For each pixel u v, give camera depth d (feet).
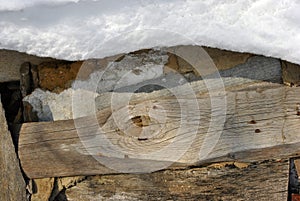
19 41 5.99
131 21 5.83
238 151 6.77
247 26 5.96
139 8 5.77
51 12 5.76
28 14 5.76
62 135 6.79
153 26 5.88
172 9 5.80
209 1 5.80
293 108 6.72
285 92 6.70
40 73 6.92
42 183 6.99
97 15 5.79
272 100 6.70
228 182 7.01
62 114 6.95
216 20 5.91
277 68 6.66
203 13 5.85
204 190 7.02
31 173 6.89
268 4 5.88
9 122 7.04
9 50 6.63
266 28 5.98
